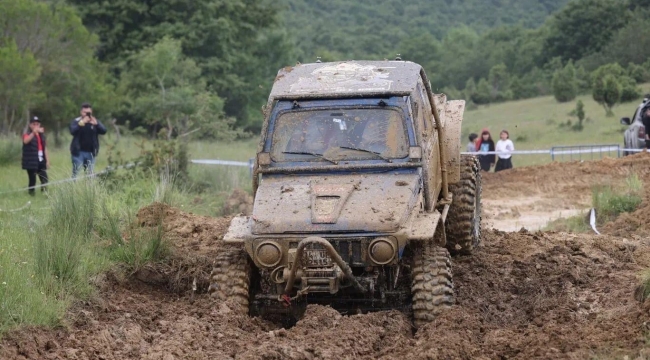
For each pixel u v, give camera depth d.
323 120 17.41
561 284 18.22
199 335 14.76
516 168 40.06
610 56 124.38
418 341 14.41
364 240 15.35
